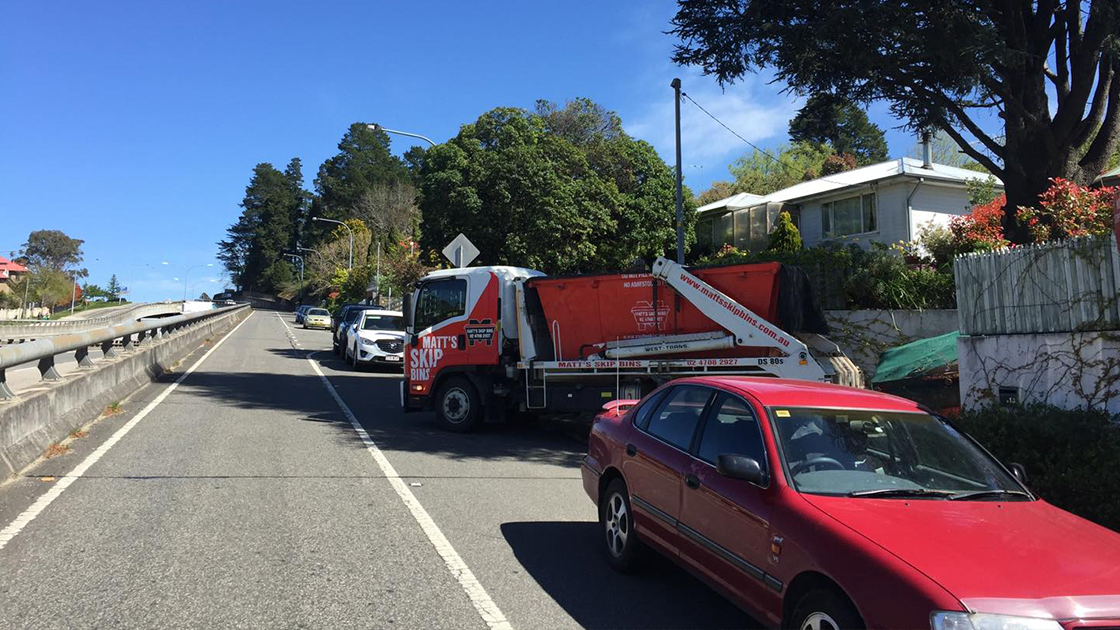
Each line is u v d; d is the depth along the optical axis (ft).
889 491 12.94
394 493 23.94
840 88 50.88
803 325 32.99
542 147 89.86
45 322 193.47
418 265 164.04
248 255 447.01
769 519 12.59
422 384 38.09
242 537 18.78
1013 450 21.61
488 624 14.21
